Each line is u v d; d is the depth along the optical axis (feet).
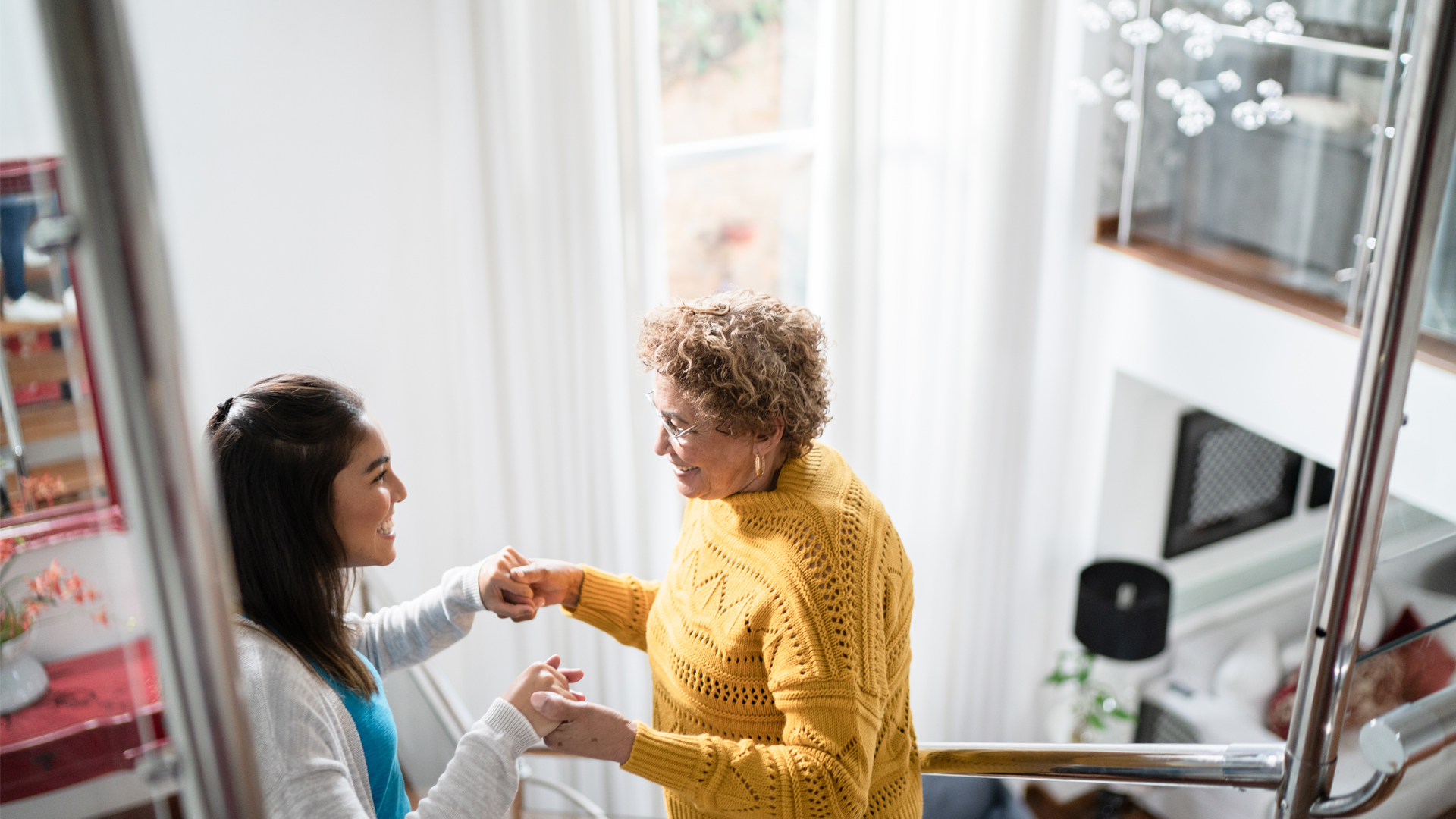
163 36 9.60
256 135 10.23
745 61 13.64
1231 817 16.31
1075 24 13.51
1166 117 13.83
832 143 12.86
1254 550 18.80
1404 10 11.10
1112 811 17.83
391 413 11.75
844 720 4.35
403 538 12.30
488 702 13.48
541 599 5.51
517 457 12.34
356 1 10.23
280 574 4.07
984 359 14.67
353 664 4.30
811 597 4.42
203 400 10.62
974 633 16.49
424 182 11.09
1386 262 3.51
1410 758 4.15
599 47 11.17
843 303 13.52
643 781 14.75
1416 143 3.33
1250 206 13.15
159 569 1.75
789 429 4.62
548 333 11.98
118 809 2.09
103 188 1.52
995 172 13.73
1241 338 13.51
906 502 15.24
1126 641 15.93
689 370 4.40
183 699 1.86
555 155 11.32
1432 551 4.17
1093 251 15.20
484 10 10.49
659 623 5.16
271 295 10.74
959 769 5.41
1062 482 16.63
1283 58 12.30
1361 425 3.71
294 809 3.79
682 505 13.43
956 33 12.98
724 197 14.06
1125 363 15.34
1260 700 16.71
